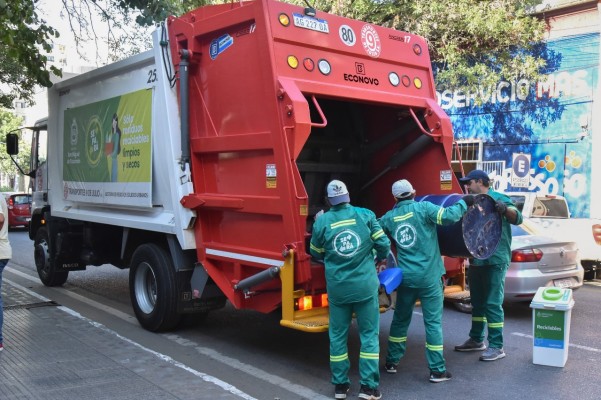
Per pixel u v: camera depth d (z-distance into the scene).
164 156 6.50
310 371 5.62
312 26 5.56
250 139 5.46
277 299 5.50
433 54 15.96
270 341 6.70
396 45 6.37
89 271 12.21
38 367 5.48
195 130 6.22
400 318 5.44
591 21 14.58
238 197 5.68
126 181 7.26
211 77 5.97
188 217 6.25
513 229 8.26
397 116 6.71
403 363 5.89
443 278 6.43
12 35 7.90
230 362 5.87
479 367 5.75
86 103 8.43
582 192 14.95
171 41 6.34
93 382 5.09
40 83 8.84
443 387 5.17
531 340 6.77
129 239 7.64
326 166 6.79
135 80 7.12
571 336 6.98
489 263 5.84
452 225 5.40
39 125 10.52
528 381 5.34
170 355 6.05
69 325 7.18
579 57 14.85
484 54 16.02
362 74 5.95
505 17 15.20
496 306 5.93
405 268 5.23
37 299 8.84
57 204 9.47
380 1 14.96
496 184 16.62
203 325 7.43
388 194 7.05
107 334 6.80
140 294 7.17
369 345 4.79
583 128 14.86
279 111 5.16
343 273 4.72
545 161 15.58
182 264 6.57
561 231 10.49
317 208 6.71
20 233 23.48
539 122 15.70
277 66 5.25
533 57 15.58
